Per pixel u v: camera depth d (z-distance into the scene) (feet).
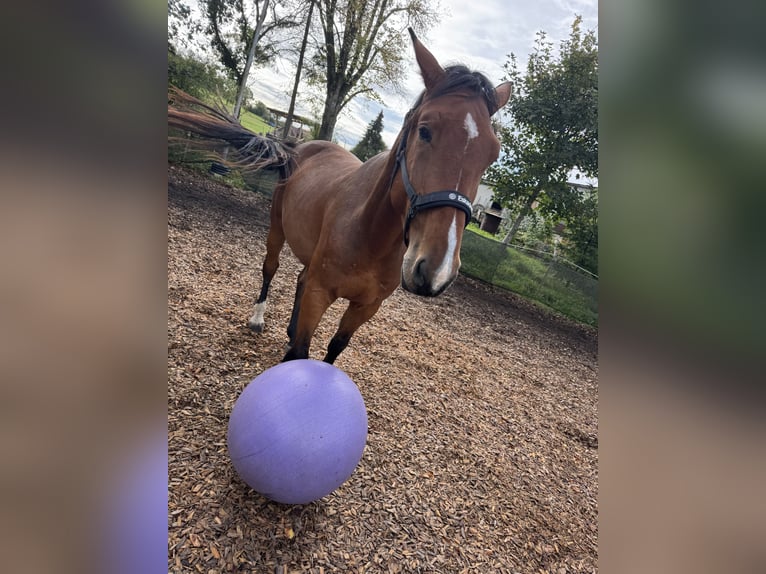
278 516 6.16
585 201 27.40
